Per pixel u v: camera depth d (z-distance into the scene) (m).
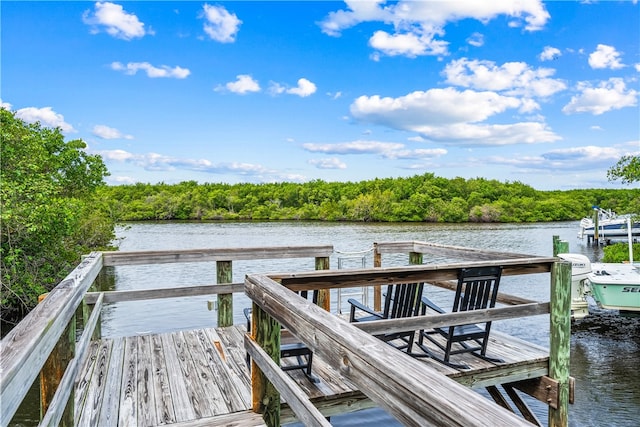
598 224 28.52
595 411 6.04
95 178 17.52
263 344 2.26
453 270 2.83
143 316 10.55
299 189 66.88
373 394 1.03
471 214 55.22
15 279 10.50
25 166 11.29
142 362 3.35
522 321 10.01
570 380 3.21
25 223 10.21
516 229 41.97
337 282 2.52
